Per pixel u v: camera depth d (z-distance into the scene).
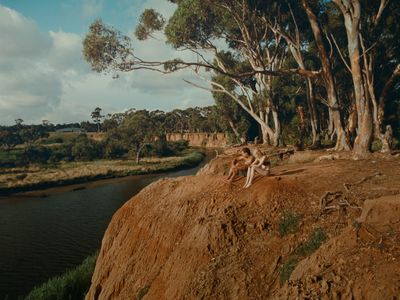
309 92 33.25
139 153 96.62
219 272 10.02
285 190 12.02
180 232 13.10
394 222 7.64
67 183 63.78
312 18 23.14
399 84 33.06
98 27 25.67
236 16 30.00
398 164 16.12
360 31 25.50
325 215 10.46
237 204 12.00
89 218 39.44
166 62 25.06
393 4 27.02
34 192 57.12
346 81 36.88
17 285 23.20
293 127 45.75
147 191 17.42
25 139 143.00
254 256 10.12
